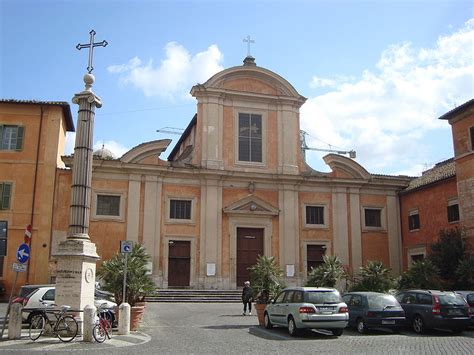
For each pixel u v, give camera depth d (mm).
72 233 14688
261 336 14953
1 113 27766
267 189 32156
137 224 29359
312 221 32656
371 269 23078
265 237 31469
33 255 26641
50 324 13594
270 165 32531
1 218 26797
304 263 31766
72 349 11578
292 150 32875
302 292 15336
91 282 14625
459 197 27656
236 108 32625
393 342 13883
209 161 31125
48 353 10992
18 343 12438
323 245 32375
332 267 20922
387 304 16156
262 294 18141
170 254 29891
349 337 15109
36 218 27047
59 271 14133
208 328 16656
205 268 29953
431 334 16172
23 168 27469
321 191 33031
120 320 14578
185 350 11820
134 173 29859
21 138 27750
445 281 25719
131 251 17625
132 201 29547
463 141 27547
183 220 30312
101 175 29422
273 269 18719
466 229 26859
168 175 30531
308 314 14703
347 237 32719
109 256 28609
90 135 15492
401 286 23562
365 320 15945
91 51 16172
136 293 16516
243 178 31594
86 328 12898
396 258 33219
